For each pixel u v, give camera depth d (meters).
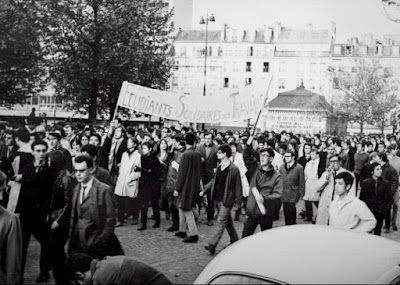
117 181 10.88
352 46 45.41
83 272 4.53
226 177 9.44
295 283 3.55
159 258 8.39
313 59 49.97
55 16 30.81
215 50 68.44
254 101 13.13
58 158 6.74
